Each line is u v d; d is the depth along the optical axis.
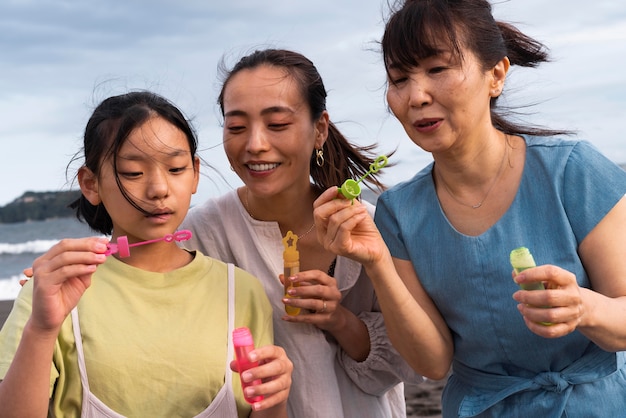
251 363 2.10
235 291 2.46
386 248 2.41
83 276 2.05
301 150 2.71
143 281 2.35
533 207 2.35
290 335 2.75
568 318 1.98
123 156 2.27
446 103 2.25
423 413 4.45
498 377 2.43
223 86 2.85
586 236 2.29
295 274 2.65
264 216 2.88
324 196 2.34
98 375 2.21
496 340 2.38
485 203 2.41
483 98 2.31
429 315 2.51
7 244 22.47
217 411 2.27
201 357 2.28
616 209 2.28
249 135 2.64
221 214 2.91
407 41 2.23
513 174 2.40
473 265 2.37
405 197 2.55
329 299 2.65
